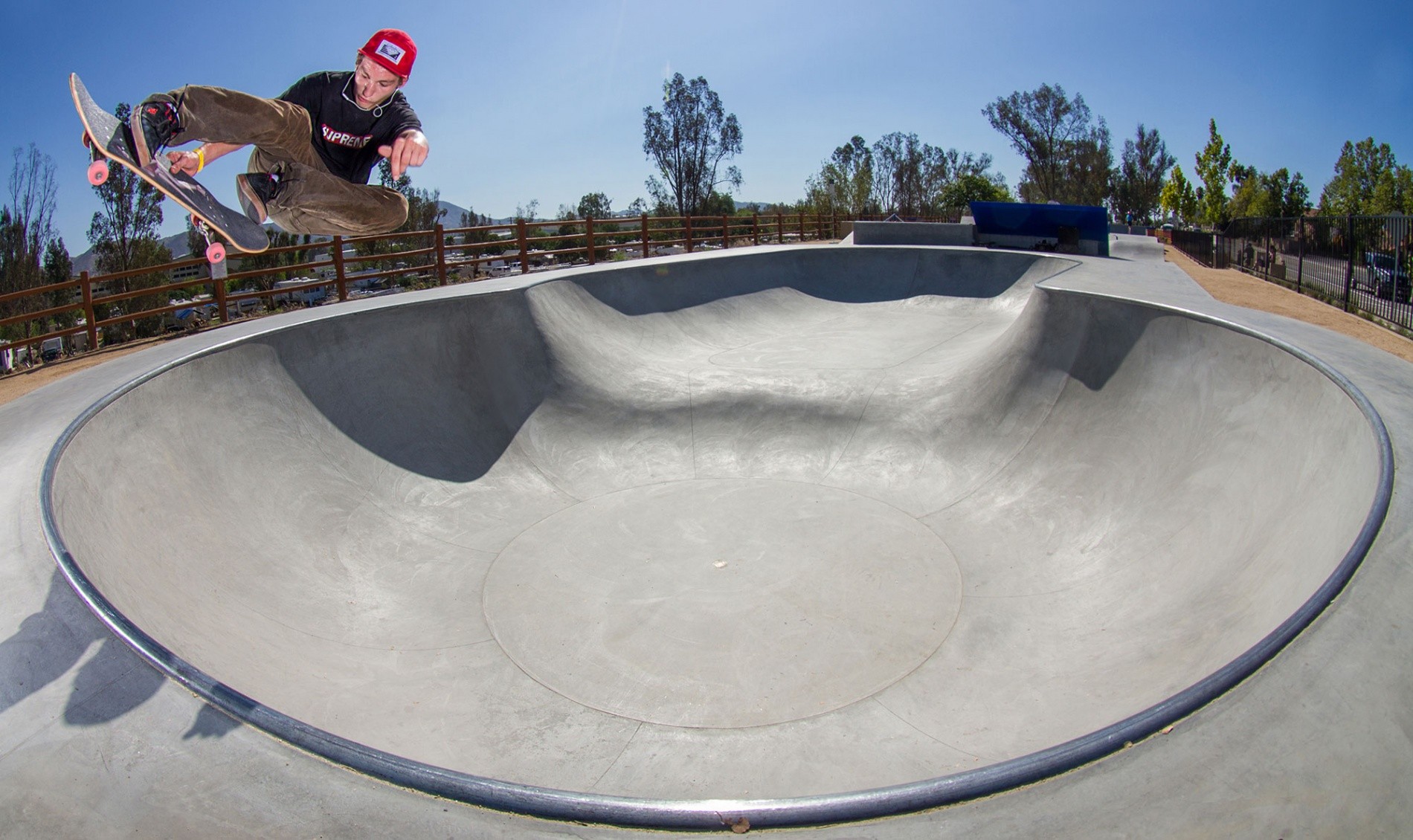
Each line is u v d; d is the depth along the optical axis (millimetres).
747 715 5312
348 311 9500
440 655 6055
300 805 2723
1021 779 2742
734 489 9188
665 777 4715
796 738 5035
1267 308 12367
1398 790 2652
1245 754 2816
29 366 10695
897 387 10773
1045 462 8586
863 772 4586
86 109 3090
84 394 6426
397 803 2746
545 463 9828
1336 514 4691
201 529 6219
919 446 9633
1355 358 6395
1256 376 7020
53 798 2754
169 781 2814
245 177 3816
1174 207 51906
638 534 8086
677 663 5914
